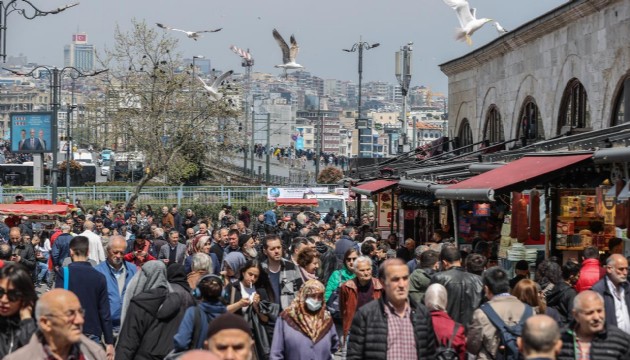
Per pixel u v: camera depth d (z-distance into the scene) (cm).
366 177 3822
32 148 6241
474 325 1034
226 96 6134
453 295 1229
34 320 883
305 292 1066
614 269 1155
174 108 6012
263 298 1235
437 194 1939
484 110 3906
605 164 1703
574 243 1758
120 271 1396
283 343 1068
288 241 2786
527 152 2112
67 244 2264
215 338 733
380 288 1419
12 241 2323
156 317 1078
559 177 1675
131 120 5988
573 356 908
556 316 1084
